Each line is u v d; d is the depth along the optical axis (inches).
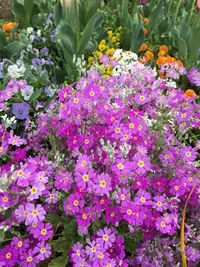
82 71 19.8
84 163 13.9
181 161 15.7
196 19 28.0
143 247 14.8
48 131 16.8
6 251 13.4
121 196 13.9
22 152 15.8
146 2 34.8
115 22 32.0
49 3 31.7
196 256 14.5
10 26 29.1
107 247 13.4
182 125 17.0
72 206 13.6
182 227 14.0
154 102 17.6
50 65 24.9
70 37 24.0
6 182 12.6
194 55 26.3
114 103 16.5
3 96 18.5
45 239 13.5
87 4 30.2
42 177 13.8
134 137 15.3
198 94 25.5
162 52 26.6
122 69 19.9
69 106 16.1
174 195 15.4
